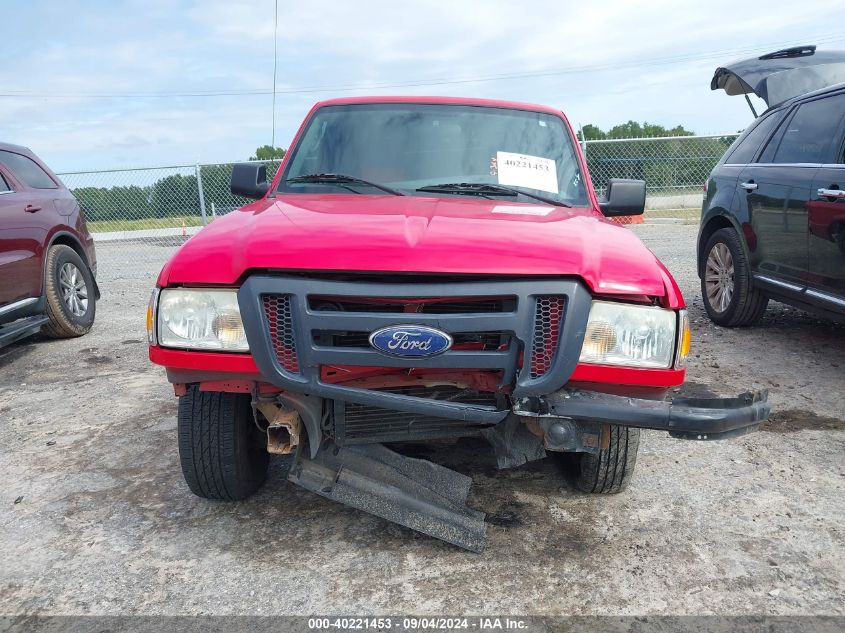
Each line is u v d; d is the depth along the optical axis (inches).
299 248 91.6
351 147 136.4
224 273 92.9
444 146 135.6
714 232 239.0
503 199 126.0
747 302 219.0
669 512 112.4
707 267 236.8
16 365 207.5
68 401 171.6
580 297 90.0
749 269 214.8
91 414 161.5
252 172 138.7
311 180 130.1
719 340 215.2
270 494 118.2
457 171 131.5
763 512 112.4
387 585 93.0
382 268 87.4
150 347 97.3
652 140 539.2
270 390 96.0
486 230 98.5
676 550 101.4
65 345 230.8
